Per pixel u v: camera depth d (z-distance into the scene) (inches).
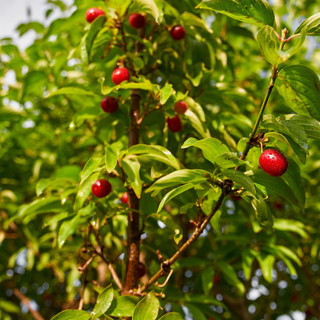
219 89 26.2
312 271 39.2
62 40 29.9
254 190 18.3
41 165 33.6
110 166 20.7
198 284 28.5
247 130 28.1
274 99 30.7
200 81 25.9
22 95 29.8
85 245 23.5
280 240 32.6
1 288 42.5
